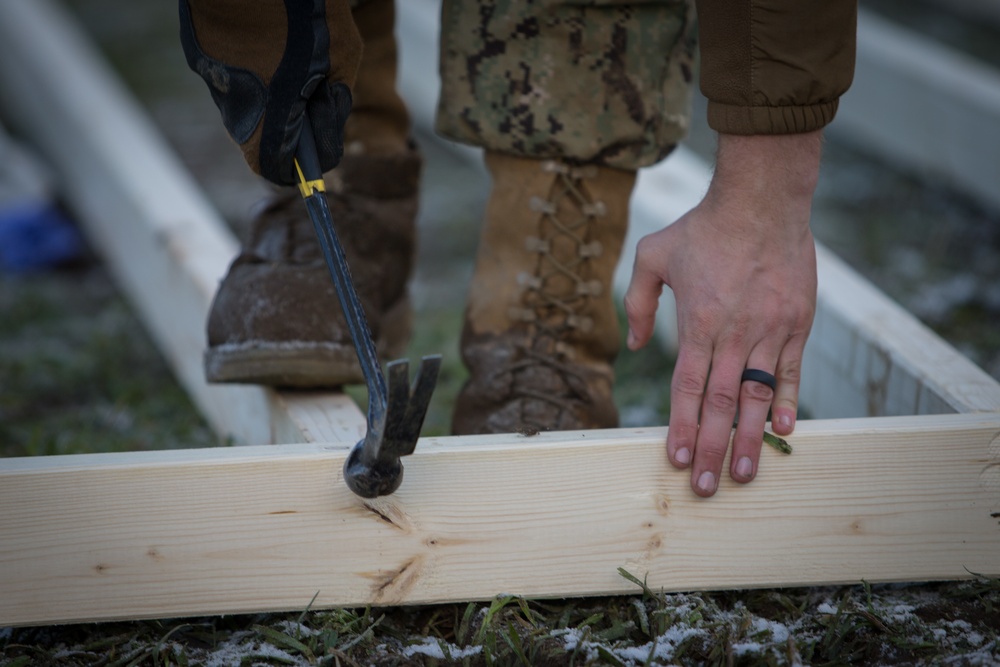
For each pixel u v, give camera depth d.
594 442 1.77
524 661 1.65
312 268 2.27
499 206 2.22
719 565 1.82
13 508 1.66
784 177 1.70
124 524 1.68
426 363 1.43
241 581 1.72
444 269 4.50
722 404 1.73
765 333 1.74
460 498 1.75
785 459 1.80
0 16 6.01
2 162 4.94
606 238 2.23
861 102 5.48
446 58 2.14
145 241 3.63
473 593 1.78
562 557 1.78
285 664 1.69
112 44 8.45
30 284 4.56
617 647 1.72
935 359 2.28
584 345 2.27
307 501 1.72
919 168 5.09
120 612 1.70
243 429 2.64
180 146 6.18
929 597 1.87
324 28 1.69
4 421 3.22
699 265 1.74
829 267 2.82
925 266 4.08
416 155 2.47
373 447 1.52
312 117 1.73
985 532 1.84
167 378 3.61
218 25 1.72
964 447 1.83
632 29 2.05
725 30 1.65
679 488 1.79
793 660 1.62
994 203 4.59
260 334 2.19
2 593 1.67
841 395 2.57
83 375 3.62
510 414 2.18
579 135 2.08
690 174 3.86
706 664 1.68
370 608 1.76
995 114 4.52
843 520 1.82
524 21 2.04
